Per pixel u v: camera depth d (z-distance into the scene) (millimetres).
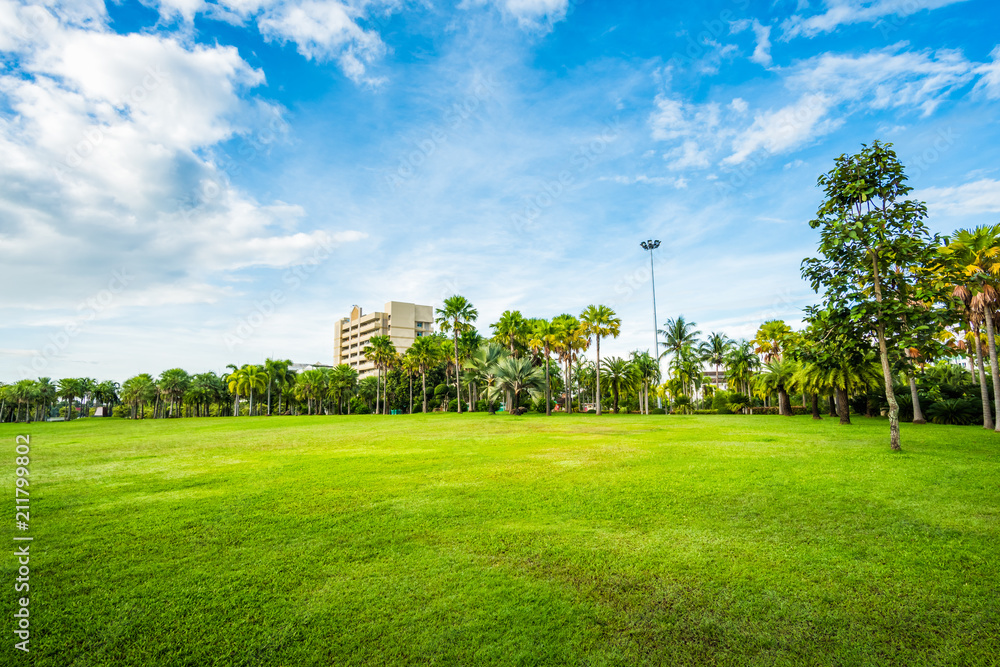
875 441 15930
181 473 11844
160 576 5219
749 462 11711
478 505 8062
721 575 5020
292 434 24875
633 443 17078
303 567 5414
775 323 51000
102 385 105000
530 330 57594
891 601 4406
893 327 13711
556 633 3967
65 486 10258
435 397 72562
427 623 4152
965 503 7430
